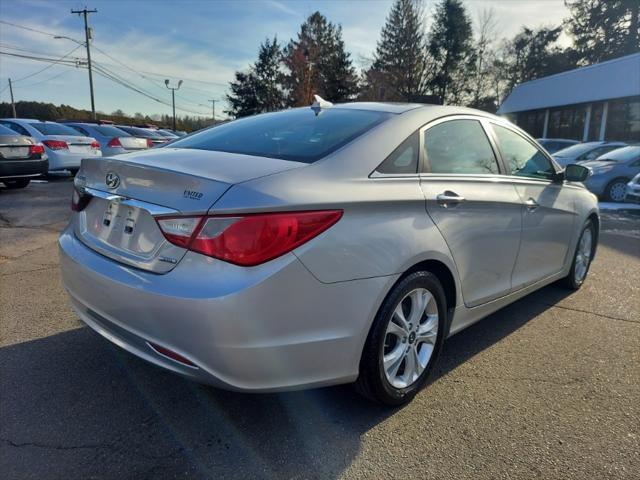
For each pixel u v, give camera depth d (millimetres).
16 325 3490
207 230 1993
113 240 2418
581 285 4852
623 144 13891
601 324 3896
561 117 27406
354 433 2432
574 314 4105
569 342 3551
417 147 2744
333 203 2170
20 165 9664
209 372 2031
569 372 3104
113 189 2439
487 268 3143
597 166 12117
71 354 3096
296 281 2041
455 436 2426
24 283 4371
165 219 2109
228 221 1971
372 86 45938
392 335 2568
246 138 2834
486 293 3207
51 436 2316
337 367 2264
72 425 2404
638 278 5176
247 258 1958
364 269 2254
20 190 10320
